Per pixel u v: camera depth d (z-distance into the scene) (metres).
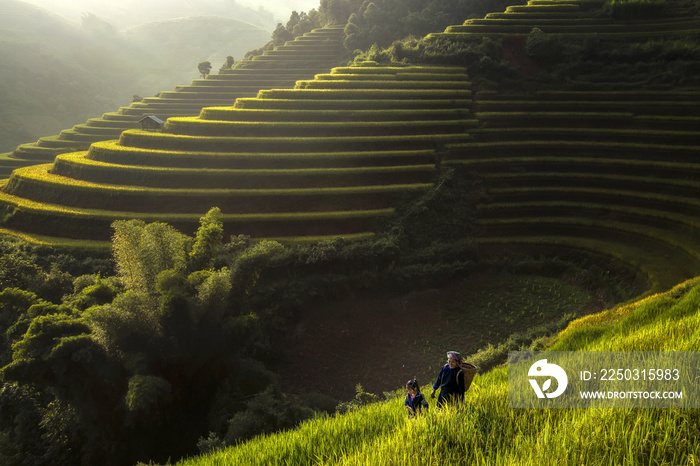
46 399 24.44
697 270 33.50
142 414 19.62
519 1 93.00
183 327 21.08
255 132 53.84
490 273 41.84
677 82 57.19
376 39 94.50
